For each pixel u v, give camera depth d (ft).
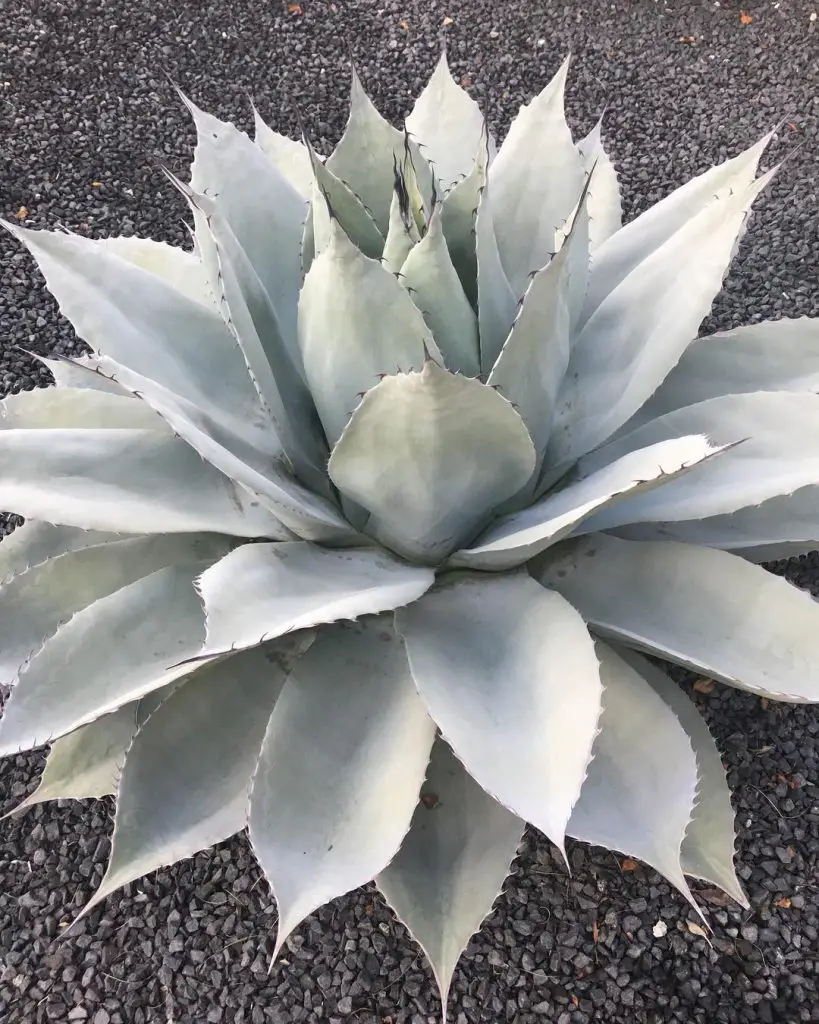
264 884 4.29
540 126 4.44
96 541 4.22
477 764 2.99
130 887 4.31
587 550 3.86
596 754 3.60
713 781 3.85
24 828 4.51
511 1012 3.97
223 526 3.69
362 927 4.16
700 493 3.68
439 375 2.99
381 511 3.58
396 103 7.87
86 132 7.64
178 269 4.59
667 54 8.23
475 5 8.75
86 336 3.69
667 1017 3.94
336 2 8.82
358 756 3.43
